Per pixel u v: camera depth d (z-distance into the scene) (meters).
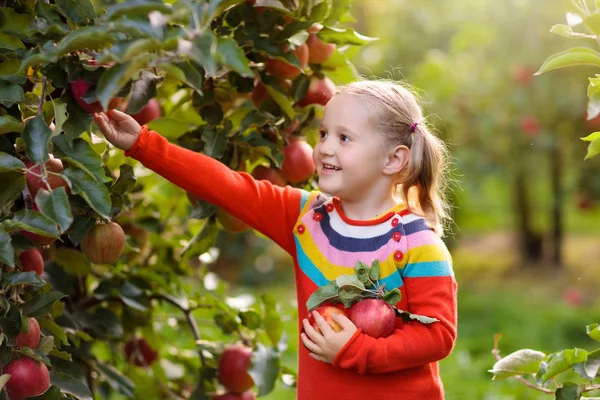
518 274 8.53
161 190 3.29
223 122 2.41
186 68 1.73
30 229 1.75
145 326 2.98
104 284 2.79
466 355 5.52
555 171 8.27
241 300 2.97
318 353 1.99
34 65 1.95
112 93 1.58
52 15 1.92
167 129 2.55
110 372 2.76
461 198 9.19
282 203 2.22
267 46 2.29
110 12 1.60
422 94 7.52
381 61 8.19
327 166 2.12
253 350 2.60
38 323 2.02
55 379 2.09
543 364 2.17
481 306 7.13
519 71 7.30
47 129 1.75
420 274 2.03
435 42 8.59
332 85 2.55
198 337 2.85
